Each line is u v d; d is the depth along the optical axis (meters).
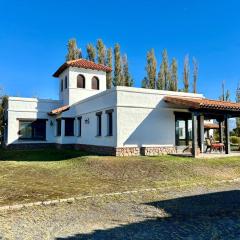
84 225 6.90
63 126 27.52
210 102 19.34
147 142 20.28
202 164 16.09
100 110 22.19
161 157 18.22
